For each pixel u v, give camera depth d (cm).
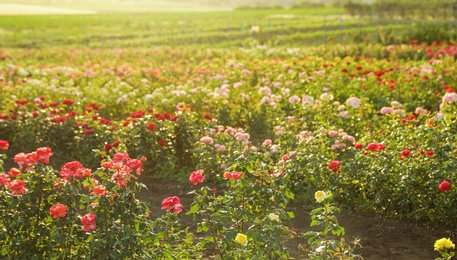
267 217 485
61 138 1011
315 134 946
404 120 877
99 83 1608
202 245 513
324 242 466
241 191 518
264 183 521
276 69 1658
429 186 704
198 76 1680
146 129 943
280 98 1234
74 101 1299
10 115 1088
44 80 1566
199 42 4709
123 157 495
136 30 5975
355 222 720
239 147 810
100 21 7056
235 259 489
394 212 731
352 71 1683
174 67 1912
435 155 712
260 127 1173
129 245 473
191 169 940
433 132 755
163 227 494
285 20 6431
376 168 742
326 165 783
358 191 773
